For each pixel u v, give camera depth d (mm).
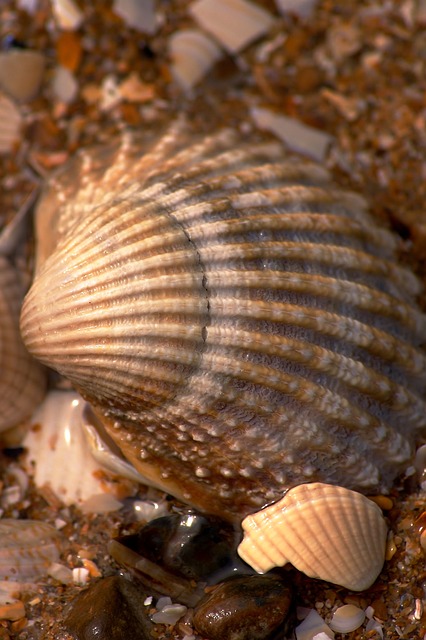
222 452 354
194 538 355
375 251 373
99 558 360
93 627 348
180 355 351
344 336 358
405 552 354
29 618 354
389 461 359
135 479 364
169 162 372
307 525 350
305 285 358
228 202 362
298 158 385
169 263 353
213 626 346
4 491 370
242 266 357
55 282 354
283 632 348
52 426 373
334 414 355
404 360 363
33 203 384
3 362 370
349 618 350
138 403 354
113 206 359
